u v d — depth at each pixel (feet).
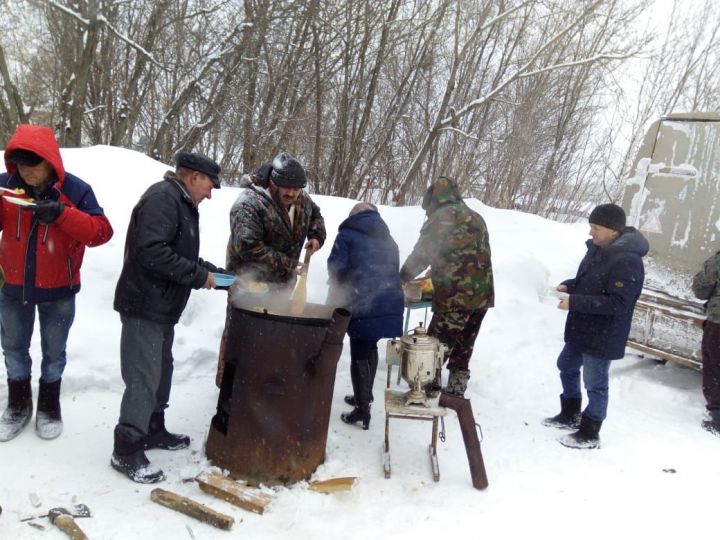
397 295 12.22
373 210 12.53
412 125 44.50
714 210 15.75
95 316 14.15
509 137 46.16
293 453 9.69
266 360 9.37
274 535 8.55
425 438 12.05
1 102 37.40
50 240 9.82
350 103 39.09
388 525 9.07
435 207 13.01
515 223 29.37
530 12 40.91
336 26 36.76
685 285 16.15
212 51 36.17
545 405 14.39
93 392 12.30
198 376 13.62
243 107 36.14
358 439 11.73
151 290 9.10
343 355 15.46
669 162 16.55
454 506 9.77
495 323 18.44
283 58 36.52
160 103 40.55
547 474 11.10
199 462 10.16
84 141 43.52
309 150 40.19
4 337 10.27
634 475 11.31
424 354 10.59
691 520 9.93
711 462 12.01
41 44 38.96
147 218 8.86
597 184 54.54
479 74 44.91
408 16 37.93
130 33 39.37
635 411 14.44
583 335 12.04
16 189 9.42
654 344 16.49
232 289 11.18
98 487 9.30
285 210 11.32
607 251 11.93
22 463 9.70
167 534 8.36
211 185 9.68
